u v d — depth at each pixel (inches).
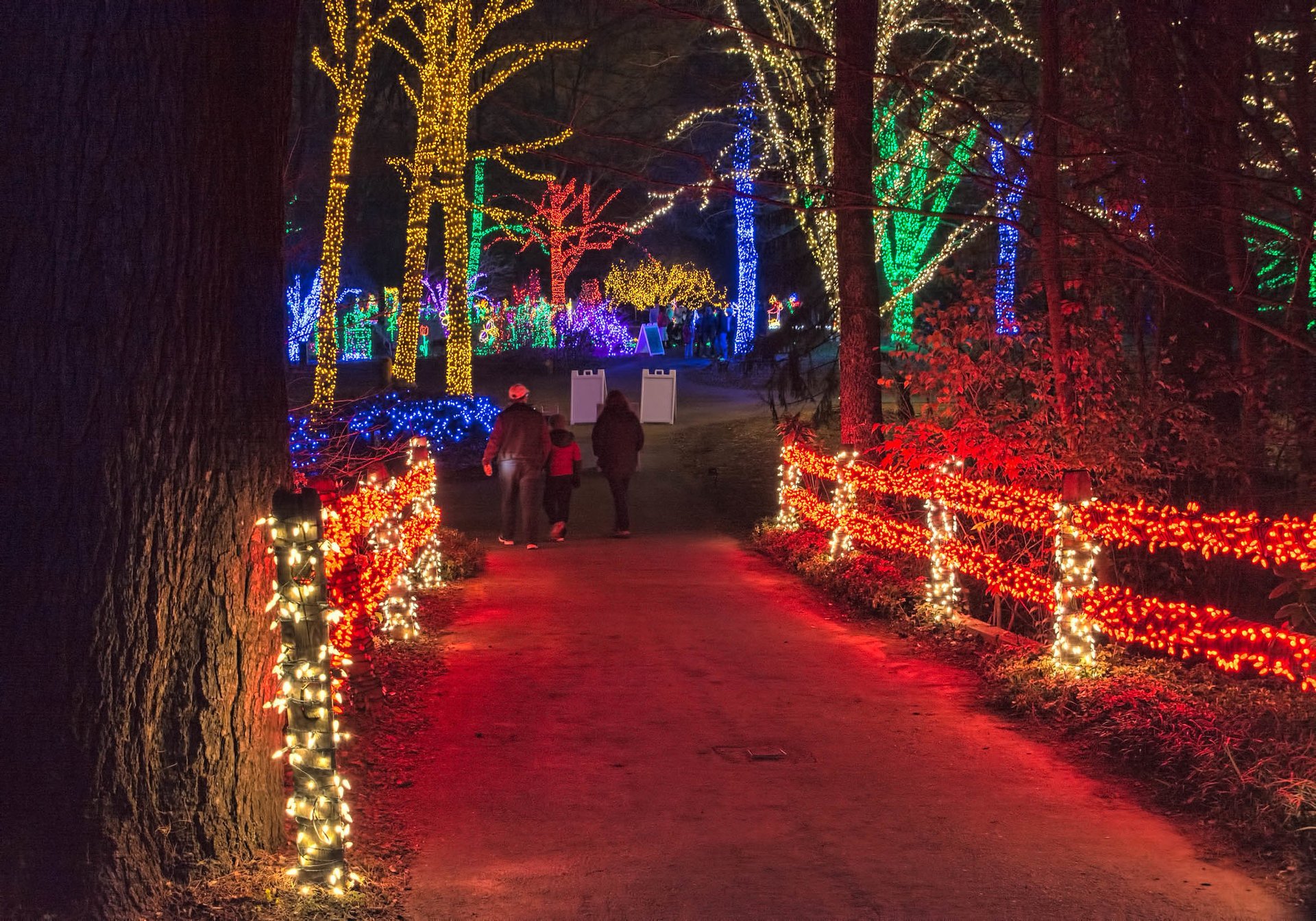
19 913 151.4
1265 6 237.5
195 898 161.2
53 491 153.9
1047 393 396.5
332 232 882.1
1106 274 366.6
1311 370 325.4
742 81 660.1
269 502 178.7
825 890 183.8
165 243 159.3
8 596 153.0
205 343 166.2
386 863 191.3
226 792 170.7
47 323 153.6
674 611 426.0
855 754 257.3
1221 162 258.8
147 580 159.5
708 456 900.0
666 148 228.4
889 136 590.9
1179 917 174.4
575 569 518.0
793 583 487.8
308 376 844.6
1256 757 226.2
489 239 2255.2
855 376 554.3
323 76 1077.8
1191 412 344.5
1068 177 318.3
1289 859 189.5
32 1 151.9
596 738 268.2
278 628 182.9
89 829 153.8
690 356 1792.6
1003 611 410.0
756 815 218.5
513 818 215.8
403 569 383.2
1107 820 217.0
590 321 1835.6
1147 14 236.5
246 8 171.3
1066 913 175.8
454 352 1032.8
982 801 227.0
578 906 177.3
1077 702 281.3
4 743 152.4
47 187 152.8
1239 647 315.3
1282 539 259.9
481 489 780.0
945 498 398.0
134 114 155.6
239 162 170.9
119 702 156.9
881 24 619.2
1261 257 317.1
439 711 289.3
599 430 616.1
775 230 1514.5
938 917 174.1
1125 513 333.7
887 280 961.5
